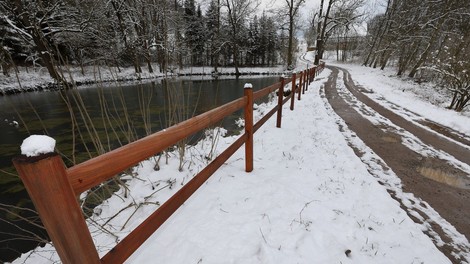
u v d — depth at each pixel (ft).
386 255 6.15
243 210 7.65
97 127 23.21
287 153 12.70
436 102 36.76
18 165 2.13
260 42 137.49
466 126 17.70
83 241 2.76
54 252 6.86
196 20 98.27
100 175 2.89
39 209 2.31
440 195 9.05
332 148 13.53
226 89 53.52
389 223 7.37
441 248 6.53
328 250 6.14
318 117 20.53
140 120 25.53
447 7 56.70
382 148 13.66
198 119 5.49
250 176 9.98
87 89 44.39
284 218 7.28
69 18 38.17
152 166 10.75
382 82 52.44
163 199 8.34
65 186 2.44
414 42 69.00
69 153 16.60
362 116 20.98
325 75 63.82
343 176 10.25
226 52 115.85
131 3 47.26
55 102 35.19
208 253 5.89
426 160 12.14
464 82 29.12
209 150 12.94
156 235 6.44
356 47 165.48
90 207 9.23
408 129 17.35
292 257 5.80
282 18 93.61
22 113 29.30
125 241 3.45
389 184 9.75
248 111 9.42
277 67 125.08
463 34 48.57
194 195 8.43
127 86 50.26
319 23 94.84
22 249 8.79
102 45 20.85
